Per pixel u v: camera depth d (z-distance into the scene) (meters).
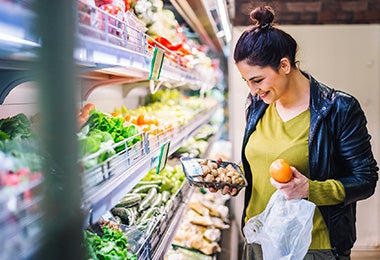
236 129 4.25
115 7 1.14
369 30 4.10
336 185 1.63
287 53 1.63
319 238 1.71
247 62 1.62
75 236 0.64
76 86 0.61
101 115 1.33
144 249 1.33
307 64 4.19
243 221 2.00
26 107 1.50
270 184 1.80
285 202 1.64
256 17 1.67
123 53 1.07
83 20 0.80
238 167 1.91
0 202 0.58
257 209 1.88
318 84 1.76
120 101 2.77
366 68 4.15
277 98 1.70
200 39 4.60
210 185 1.71
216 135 4.23
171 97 3.55
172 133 1.91
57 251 0.63
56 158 0.62
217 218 3.36
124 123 1.49
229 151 4.46
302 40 4.16
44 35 0.58
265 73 1.62
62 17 0.59
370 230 4.28
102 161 0.96
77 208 0.65
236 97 4.21
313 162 1.71
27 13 0.59
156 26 2.05
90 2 0.92
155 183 2.18
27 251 0.59
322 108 1.69
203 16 2.90
